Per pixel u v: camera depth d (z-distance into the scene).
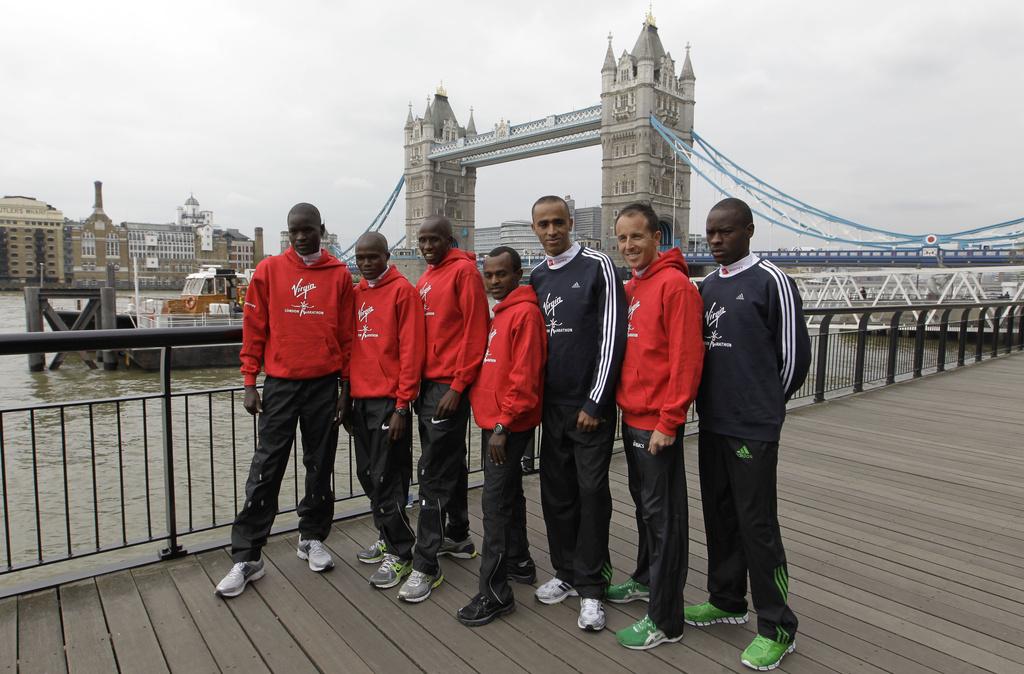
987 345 18.75
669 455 2.61
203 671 2.43
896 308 9.09
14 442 11.55
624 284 2.85
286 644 2.62
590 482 2.79
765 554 2.52
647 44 82.19
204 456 10.45
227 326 3.43
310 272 3.21
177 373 22.12
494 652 2.59
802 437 6.27
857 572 3.38
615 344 2.66
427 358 3.18
